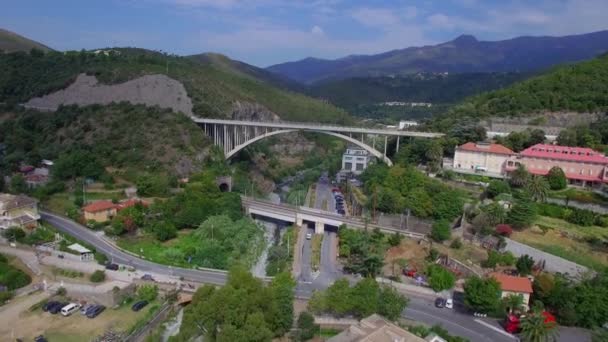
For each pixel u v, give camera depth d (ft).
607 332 170.91
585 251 225.56
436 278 221.87
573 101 405.80
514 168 327.88
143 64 605.73
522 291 199.31
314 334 185.47
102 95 517.55
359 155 557.33
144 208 327.47
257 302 176.86
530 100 422.82
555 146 324.39
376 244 269.23
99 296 213.46
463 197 301.63
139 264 257.96
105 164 408.26
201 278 240.73
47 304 209.97
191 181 389.19
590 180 295.48
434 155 356.79
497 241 248.73
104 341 182.80
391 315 189.47
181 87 536.83
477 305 198.08
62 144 441.27
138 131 447.01
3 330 191.42
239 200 359.66
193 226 319.27
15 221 288.51
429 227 289.12
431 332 174.60
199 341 169.68
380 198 320.29
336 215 336.08
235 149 478.18
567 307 190.08
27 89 550.36
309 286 235.20
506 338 183.62
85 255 260.01
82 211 325.21
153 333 192.85
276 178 549.13
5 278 224.74
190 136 455.63
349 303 191.21
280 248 281.74
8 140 451.12
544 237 243.40
